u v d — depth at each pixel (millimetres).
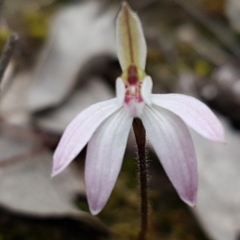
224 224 125
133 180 143
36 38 187
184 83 172
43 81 157
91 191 90
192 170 91
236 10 204
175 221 132
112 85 169
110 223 131
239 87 163
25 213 124
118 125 93
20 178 133
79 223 128
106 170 90
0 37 184
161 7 219
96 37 169
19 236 125
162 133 92
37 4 213
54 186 133
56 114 153
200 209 127
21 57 173
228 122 155
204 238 128
